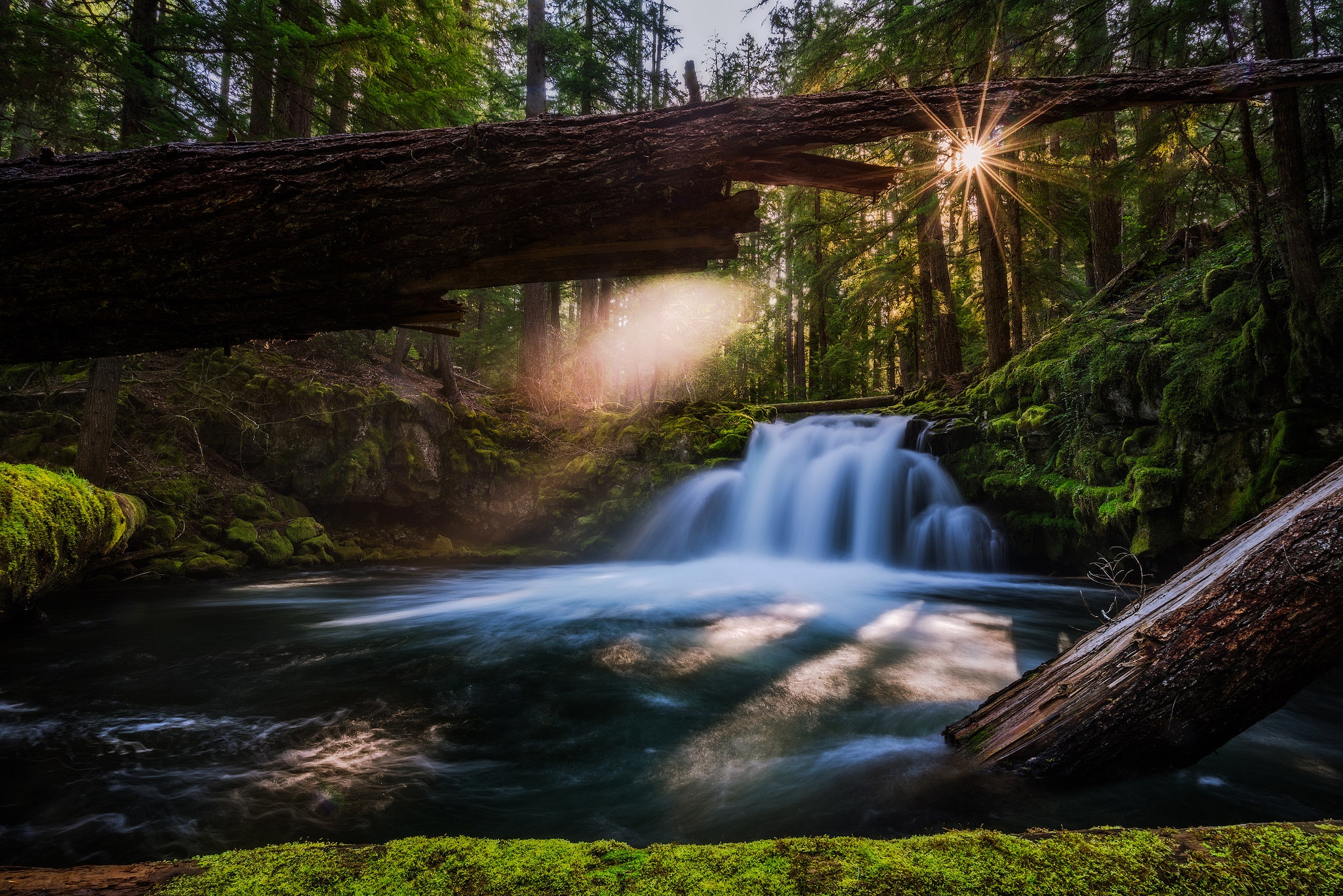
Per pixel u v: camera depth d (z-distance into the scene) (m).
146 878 1.12
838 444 13.27
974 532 11.20
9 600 5.70
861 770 2.99
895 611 7.73
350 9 9.27
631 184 1.76
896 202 8.12
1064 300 14.59
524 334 17.38
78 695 4.59
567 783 3.14
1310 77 1.78
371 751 3.58
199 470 11.09
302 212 1.76
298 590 9.34
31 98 8.07
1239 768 2.91
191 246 1.78
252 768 3.35
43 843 2.62
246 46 7.99
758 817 2.66
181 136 8.55
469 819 2.79
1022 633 6.54
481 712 4.21
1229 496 7.14
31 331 1.87
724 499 13.47
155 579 9.28
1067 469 9.80
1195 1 5.37
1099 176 6.35
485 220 1.79
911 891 1.10
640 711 4.23
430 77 9.42
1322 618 2.04
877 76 6.21
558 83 18.27
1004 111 1.83
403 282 1.86
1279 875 1.16
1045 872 1.16
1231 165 7.25
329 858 1.19
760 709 4.21
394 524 13.27
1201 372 7.56
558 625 6.98
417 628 6.86
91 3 8.92
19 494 6.00
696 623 7.09
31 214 1.78
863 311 14.61
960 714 3.87
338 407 12.38
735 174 1.86
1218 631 2.16
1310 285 6.38
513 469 13.93
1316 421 6.43
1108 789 2.37
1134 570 8.55
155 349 2.00
